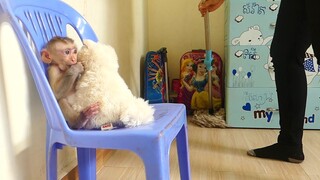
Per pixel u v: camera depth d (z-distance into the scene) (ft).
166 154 2.28
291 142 4.33
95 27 4.09
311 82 5.84
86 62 2.57
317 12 3.32
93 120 2.44
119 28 5.24
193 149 4.89
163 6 7.74
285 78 4.15
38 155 2.76
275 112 5.99
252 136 5.58
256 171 4.05
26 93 2.56
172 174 3.92
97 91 2.48
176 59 7.79
